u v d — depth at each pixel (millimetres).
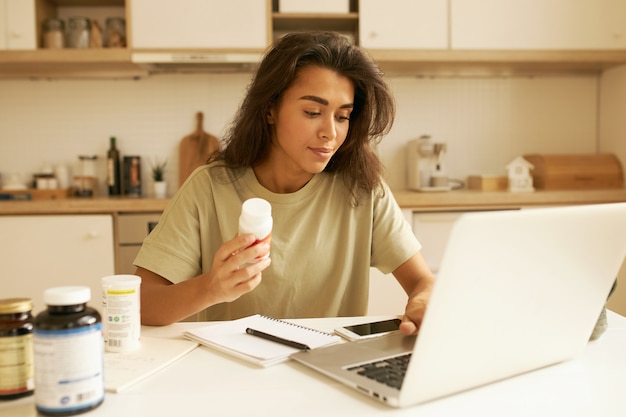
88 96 3158
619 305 2473
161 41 2811
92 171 3139
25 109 3141
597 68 3312
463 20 2928
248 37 2830
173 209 1348
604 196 2863
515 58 2961
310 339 956
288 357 883
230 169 1410
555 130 3395
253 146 1363
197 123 3191
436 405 725
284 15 2846
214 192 1372
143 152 3199
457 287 667
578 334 866
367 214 1421
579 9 2984
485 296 702
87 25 2910
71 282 2648
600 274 821
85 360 682
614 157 3229
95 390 696
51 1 3008
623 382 802
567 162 3150
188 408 711
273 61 1258
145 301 1102
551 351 841
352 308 1437
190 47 2816
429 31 2914
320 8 2869
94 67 3018
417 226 2779
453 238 639
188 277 1305
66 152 3164
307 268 1376
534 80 3363
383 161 3316
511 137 3373
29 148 3152
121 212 2664
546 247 728
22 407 709
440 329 681
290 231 1369
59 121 3154
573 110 3395
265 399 740
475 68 3229
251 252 947
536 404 729
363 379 778
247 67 3127
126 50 2801
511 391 771
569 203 2842
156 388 777
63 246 2639
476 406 722
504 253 688
